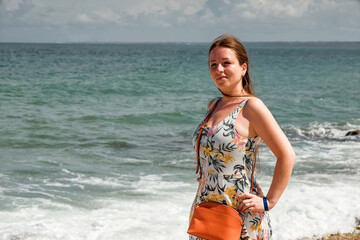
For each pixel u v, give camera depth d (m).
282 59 82.38
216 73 2.56
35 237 4.94
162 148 10.35
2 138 10.94
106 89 23.91
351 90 26.47
